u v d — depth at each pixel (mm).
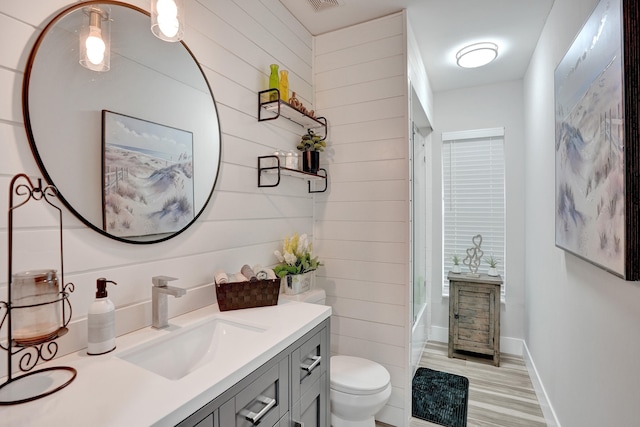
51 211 917
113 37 1067
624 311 1078
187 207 1325
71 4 960
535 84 2479
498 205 3240
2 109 821
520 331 3096
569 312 1652
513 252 3125
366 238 2152
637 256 954
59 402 713
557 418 1852
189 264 1352
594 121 1223
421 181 3207
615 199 1046
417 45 2414
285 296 1820
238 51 1620
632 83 952
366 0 1940
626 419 1060
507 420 2096
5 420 651
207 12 1443
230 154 1562
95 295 1000
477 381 2584
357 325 2174
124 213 1096
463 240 3371
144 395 749
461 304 3004
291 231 2049
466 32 2270
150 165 1180
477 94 3254
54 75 917
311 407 1314
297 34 2135
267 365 1029
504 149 3160
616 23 1021
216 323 1319
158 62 1214
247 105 1678
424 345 3264
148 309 1180
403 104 2043
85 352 963
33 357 869
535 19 2104
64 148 940
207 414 793
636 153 950
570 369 1634
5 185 826
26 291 759
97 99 1022
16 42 847
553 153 1951
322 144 2098
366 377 1785
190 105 1342
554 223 1942
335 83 2256
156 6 1009
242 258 1640
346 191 2213
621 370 1096
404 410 2016
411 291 2234
